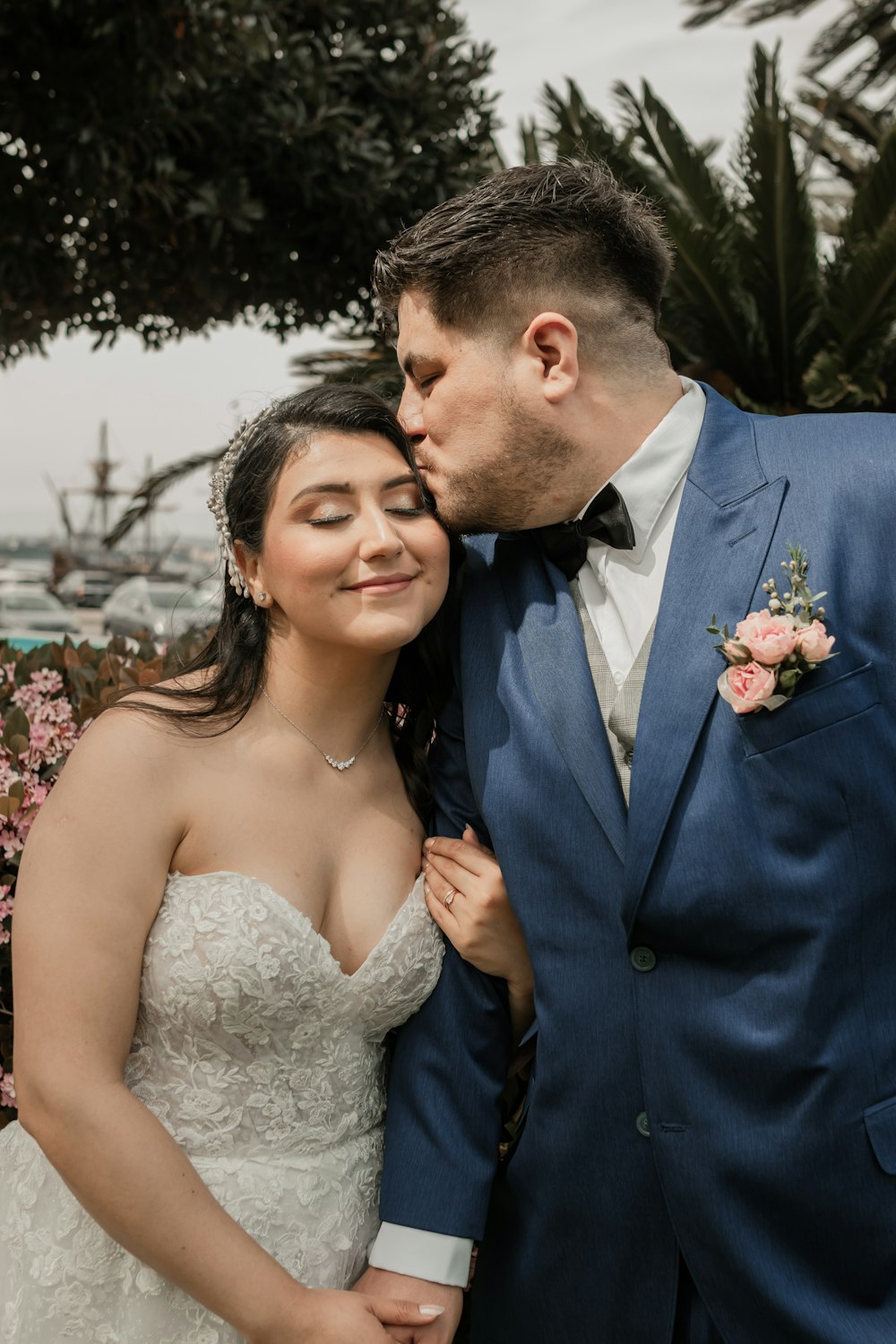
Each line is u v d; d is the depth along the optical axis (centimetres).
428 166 706
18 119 552
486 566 183
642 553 164
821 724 145
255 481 160
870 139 884
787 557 152
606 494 161
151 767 153
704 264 483
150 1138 142
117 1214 139
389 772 180
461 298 159
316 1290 148
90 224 643
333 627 156
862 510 151
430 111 700
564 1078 157
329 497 156
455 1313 161
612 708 160
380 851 170
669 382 170
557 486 164
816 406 482
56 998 143
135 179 639
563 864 157
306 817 162
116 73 541
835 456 156
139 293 735
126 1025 147
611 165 489
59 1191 158
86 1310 151
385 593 156
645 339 167
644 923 150
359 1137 168
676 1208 150
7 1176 167
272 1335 142
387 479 158
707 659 151
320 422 159
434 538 161
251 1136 155
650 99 504
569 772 158
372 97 706
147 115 579
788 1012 144
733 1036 146
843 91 919
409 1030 171
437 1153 165
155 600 1264
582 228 161
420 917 168
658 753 149
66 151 562
